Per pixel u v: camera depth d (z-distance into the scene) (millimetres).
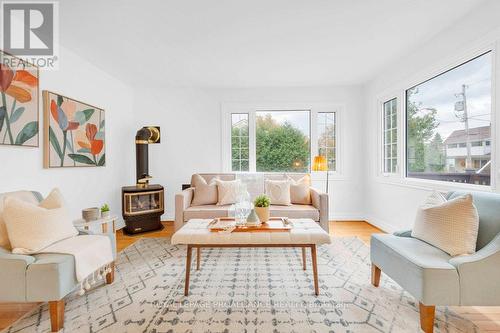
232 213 3025
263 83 4309
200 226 2279
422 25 2506
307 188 3631
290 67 3602
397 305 1848
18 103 2305
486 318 1678
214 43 2857
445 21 2439
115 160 3971
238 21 2406
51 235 1803
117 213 4008
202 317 1712
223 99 4516
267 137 4625
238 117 4559
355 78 4098
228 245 1999
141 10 2209
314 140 4516
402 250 1758
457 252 1625
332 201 4504
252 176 3861
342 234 3623
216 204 3609
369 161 4281
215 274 2373
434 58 2742
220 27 2514
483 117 2301
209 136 4520
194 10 2219
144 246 3164
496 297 1472
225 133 4516
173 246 3162
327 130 4547
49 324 1650
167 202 4520
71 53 3033
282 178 3854
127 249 3055
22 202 1762
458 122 2572
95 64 3439
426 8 2225
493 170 2070
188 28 2529
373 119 4109
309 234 2023
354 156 4480
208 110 4520
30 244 1685
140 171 4051
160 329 1588
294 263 2633
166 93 4496
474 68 2377
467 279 1469
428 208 1907
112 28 2512
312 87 4480
